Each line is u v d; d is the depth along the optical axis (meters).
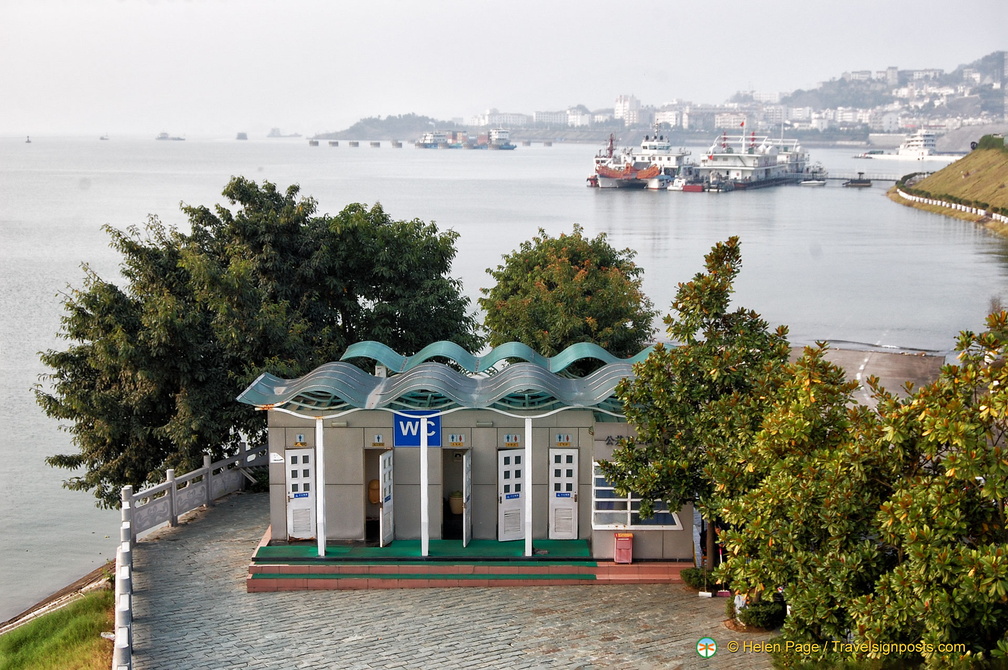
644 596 21.69
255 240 34.47
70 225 156.12
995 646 13.88
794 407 16.84
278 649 18.92
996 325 15.00
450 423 23.88
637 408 21.97
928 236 149.50
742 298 93.44
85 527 38.59
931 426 13.90
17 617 29.64
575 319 35.50
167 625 20.22
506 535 24.30
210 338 30.17
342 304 36.03
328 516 23.86
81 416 30.27
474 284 97.12
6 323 77.44
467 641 19.20
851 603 14.53
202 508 28.12
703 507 20.02
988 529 13.98
